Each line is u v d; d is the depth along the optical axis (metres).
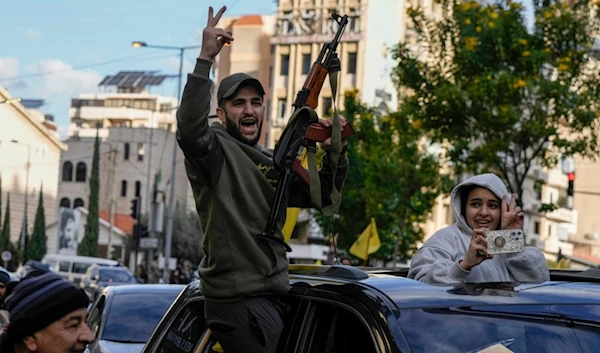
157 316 12.16
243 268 5.07
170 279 60.59
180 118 4.96
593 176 91.38
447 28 26.92
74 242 76.81
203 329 5.69
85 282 38.91
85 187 122.75
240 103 5.29
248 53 90.44
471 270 5.45
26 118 106.50
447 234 5.79
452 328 4.32
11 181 105.81
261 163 5.22
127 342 11.67
